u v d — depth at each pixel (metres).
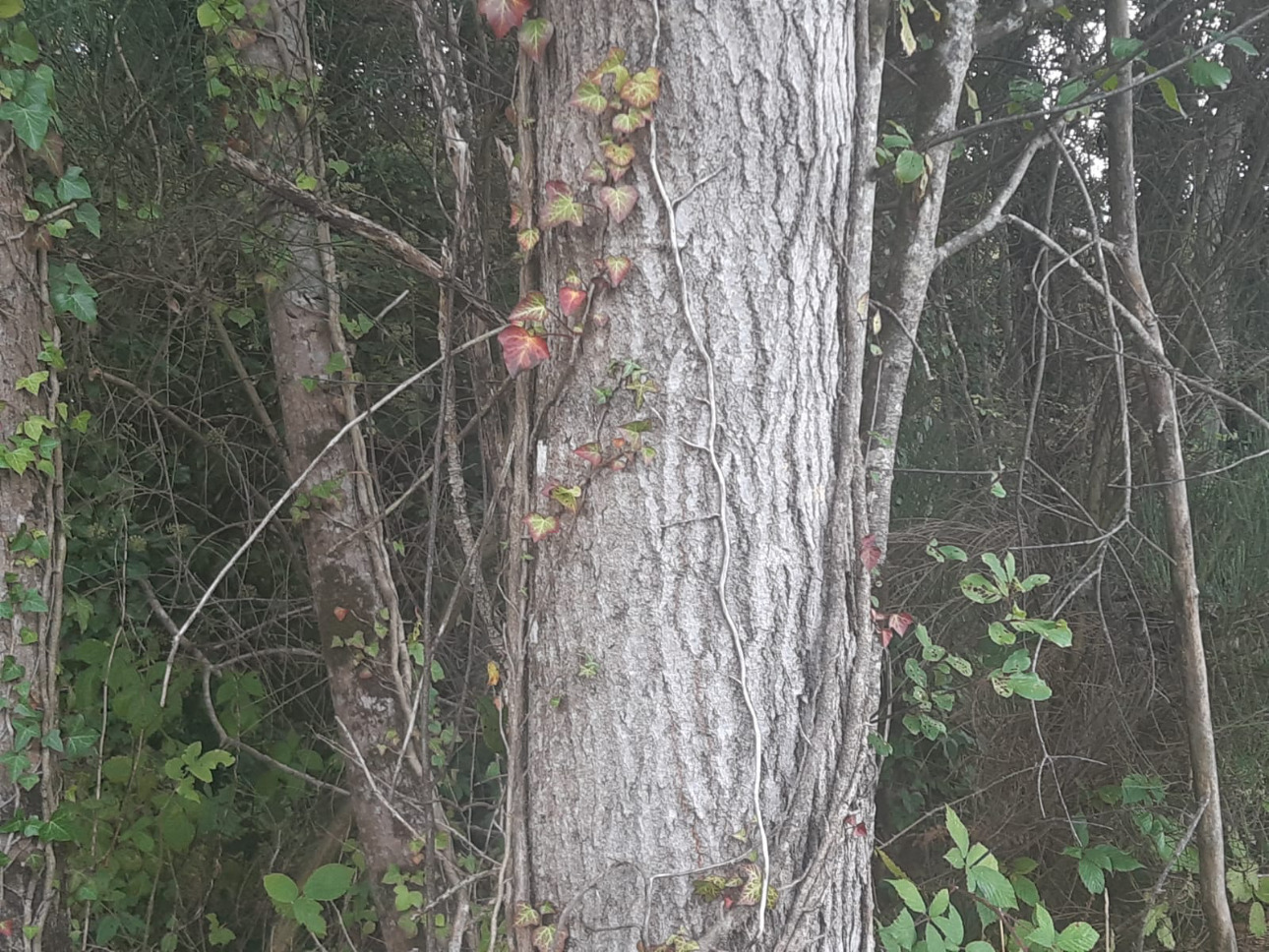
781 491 1.59
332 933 3.18
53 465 2.33
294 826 3.53
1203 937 2.96
